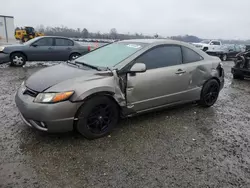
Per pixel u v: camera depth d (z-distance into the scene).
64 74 3.29
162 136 3.48
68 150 2.95
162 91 3.88
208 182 2.49
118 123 3.85
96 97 3.15
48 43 10.19
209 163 2.84
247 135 3.69
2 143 3.03
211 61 4.69
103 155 2.88
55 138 3.23
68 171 2.54
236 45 19.38
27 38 28.23
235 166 2.81
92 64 3.75
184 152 3.06
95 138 3.27
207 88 4.67
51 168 2.57
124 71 3.41
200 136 3.55
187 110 4.67
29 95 3.05
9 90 5.62
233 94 6.38
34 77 3.39
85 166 2.64
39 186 2.29
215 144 3.33
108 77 3.24
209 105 4.87
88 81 3.09
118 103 3.36
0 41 25.73
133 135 3.45
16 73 8.05
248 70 8.23
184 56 4.26
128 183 2.40
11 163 2.62
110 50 4.13
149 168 2.67
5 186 2.26
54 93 2.88
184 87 4.22
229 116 4.50
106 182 2.40
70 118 2.98
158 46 3.90
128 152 2.98
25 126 3.55
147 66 3.68
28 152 2.85
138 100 3.60
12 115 3.96
